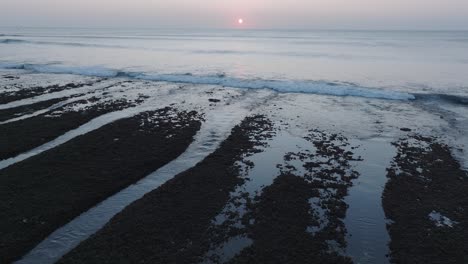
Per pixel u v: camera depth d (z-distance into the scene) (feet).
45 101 94.73
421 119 83.41
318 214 42.63
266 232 38.60
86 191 46.44
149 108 90.74
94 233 38.19
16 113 82.84
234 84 124.47
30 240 36.70
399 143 67.15
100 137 66.85
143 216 41.04
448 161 58.08
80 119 78.69
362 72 148.15
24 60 187.52
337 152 62.59
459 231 38.86
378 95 106.83
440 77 133.69
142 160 56.90
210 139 68.69
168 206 43.39
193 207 43.32
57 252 35.53
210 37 522.06
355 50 256.93
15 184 47.44
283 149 63.87
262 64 175.52
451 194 47.01
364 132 73.82
